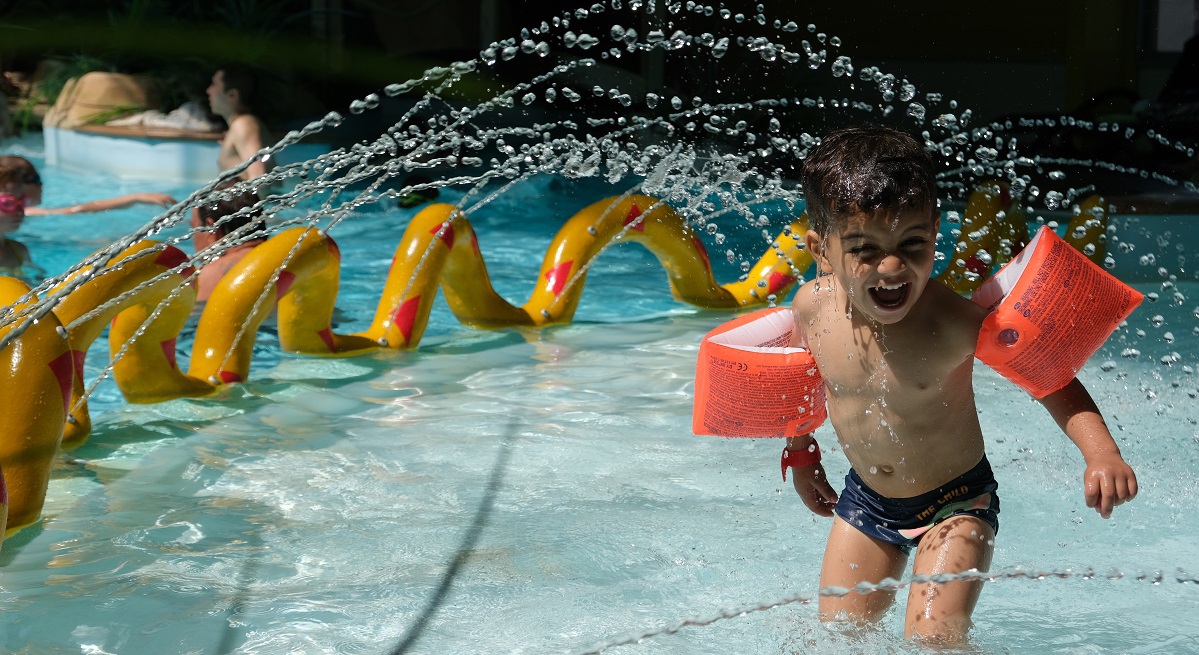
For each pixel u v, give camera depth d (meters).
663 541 3.10
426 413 4.43
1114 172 10.53
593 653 2.25
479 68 15.35
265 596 2.76
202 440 4.06
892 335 2.45
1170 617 2.59
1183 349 5.38
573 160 5.03
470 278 5.82
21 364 3.29
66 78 13.66
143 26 14.03
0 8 15.05
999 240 6.22
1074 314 2.38
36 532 3.21
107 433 4.13
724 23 14.51
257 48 14.29
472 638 2.52
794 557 2.99
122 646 2.51
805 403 2.65
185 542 3.13
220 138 11.53
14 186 6.68
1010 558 2.95
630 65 15.05
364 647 2.48
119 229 8.67
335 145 12.00
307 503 3.44
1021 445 3.96
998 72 14.33
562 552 3.02
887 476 2.56
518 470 3.74
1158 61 13.64
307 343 5.25
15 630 2.58
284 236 4.93
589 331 5.91
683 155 5.48
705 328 5.98
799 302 2.66
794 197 5.34
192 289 4.47
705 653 2.41
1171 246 7.44
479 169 12.13
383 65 15.55
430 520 3.28
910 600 2.38
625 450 3.95
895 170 2.20
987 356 2.43
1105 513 2.32
